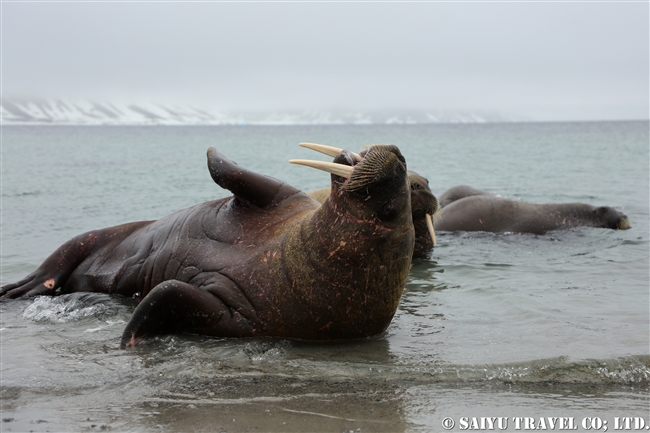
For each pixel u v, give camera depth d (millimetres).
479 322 6938
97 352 5879
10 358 5707
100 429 4367
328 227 5879
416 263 10211
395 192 5602
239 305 6258
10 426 4402
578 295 8000
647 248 11211
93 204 16469
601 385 5277
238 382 5215
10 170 29281
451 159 38125
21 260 9672
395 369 5492
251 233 6645
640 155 40312
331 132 134625
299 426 4434
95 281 7828
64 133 119938
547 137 81500
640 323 6762
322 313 6023
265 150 50656
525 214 13547
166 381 5207
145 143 68875
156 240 7387
